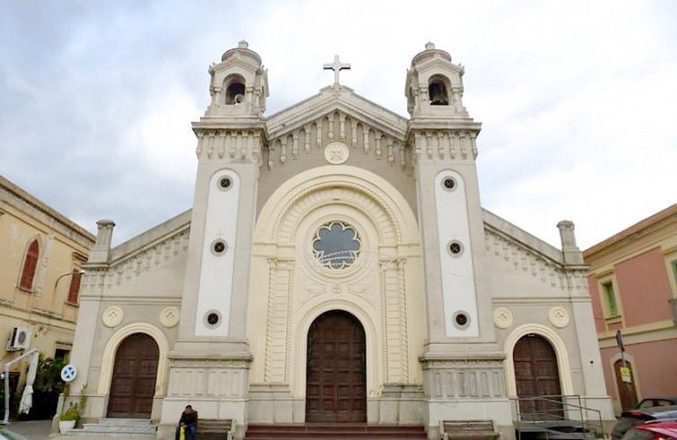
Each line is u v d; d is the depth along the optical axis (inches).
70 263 1064.8
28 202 903.1
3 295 841.5
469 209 692.7
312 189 759.1
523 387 674.8
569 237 733.3
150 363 681.6
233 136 725.9
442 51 813.9
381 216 753.0
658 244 870.4
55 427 637.3
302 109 802.8
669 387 831.1
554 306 705.0
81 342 679.1
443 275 658.8
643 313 901.8
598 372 671.1
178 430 553.0
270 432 599.2
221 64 778.2
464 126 728.3
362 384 682.2
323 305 709.9
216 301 641.6
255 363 665.0
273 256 717.9
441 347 624.7
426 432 601.3
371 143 786.2
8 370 786.8
